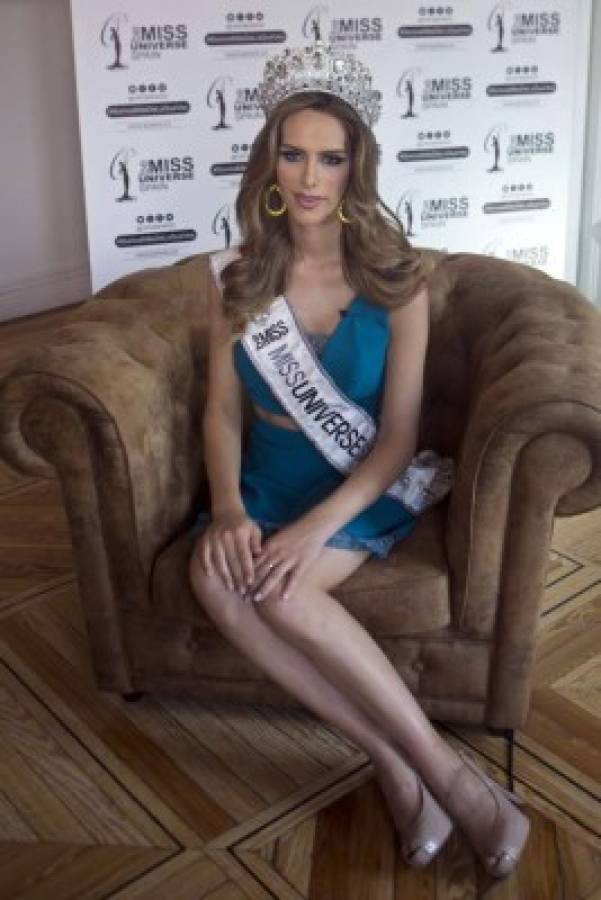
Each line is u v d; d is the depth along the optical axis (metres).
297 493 1.67
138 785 1.66
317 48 1.53
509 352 1.58
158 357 1.72
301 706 1.75
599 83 3.11
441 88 2.89
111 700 1.86
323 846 1.53
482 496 1.47
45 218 3.90
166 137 2.75
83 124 2.69
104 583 1.66
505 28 2.88
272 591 1.47
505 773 1.65
